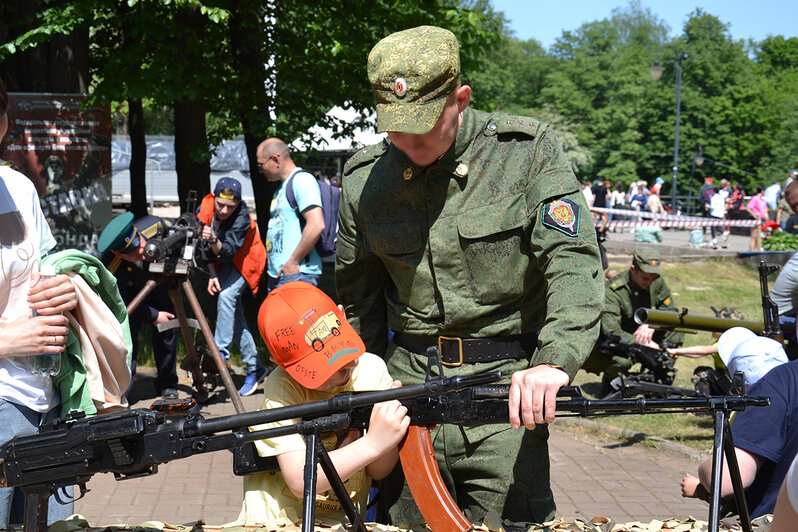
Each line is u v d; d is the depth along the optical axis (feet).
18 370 8.95
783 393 9.59
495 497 9.98
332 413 6.82
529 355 10.12
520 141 9.57
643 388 21.31
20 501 9.45
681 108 244.01
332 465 6.98
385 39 8.96
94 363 9.51
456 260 9.70
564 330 8.32
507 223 9.51
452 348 9.96
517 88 273.54
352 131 39.47
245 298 35.24
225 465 19.62
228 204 23.85
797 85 271.90
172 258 20.49
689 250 65.92
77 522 8.77
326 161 88.33
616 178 240.94
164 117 140.97
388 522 10.85
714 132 240.73
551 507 10.27
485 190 9.57
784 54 298.15
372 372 9.34
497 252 9.61
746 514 7.23
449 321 9.85
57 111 25.88
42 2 30.07
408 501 10.53
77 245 26.35
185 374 27.73
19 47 28.45
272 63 36.47
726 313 22.80
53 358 8.93
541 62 279.08
